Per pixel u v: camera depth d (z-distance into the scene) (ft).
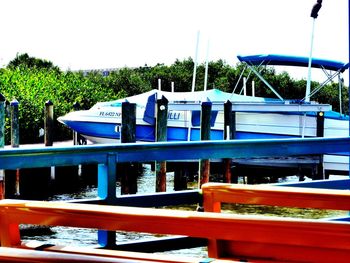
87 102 114.73
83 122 69.62
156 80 132.77
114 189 13.41
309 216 45.06
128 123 53.72
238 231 7.90
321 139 15.93
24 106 92.02
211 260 7.63
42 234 37.76
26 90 94.89
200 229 8.13
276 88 112.27
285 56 63.82
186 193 14.40
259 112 62.90
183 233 8.20
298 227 7.52
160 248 14.06
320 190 10.41
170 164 64.49
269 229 7.75
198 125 64.95
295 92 111.65
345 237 7.28
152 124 66.28
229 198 10.96
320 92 108.58
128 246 13.74
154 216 8.31
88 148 12.99
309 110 60.08
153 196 13.94
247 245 8.43
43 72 119.96
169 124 65.51
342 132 62.54
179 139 65.26
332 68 64.34
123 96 125.70
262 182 71.15
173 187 67.92
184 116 65.21
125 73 137.59
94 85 122.83
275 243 7.84
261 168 65.46
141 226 8.42
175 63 135.64
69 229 38.81
